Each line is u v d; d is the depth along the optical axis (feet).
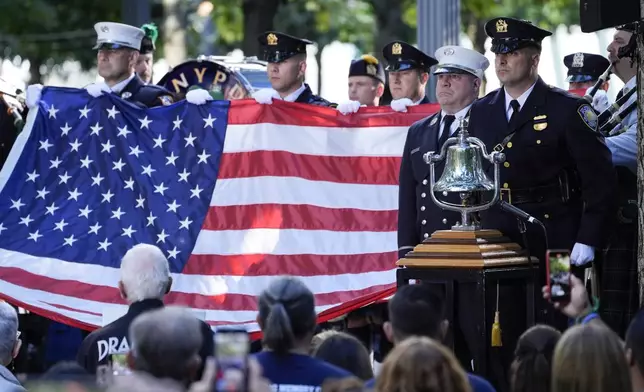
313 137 51.83
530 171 41.22
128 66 54.80
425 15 67.87
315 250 50.67
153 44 62.95
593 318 30.96
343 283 50.11
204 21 153.79
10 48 141.49
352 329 52.95
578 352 25.52
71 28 145.07
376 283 49.93
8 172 51.52
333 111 51.98
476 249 37.68
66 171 51.93
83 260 50.60
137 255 36.06
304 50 55.47
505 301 38.06
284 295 30.09
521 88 41.68
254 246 50.80
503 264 37.76
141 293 35.88
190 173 51.70
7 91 56.49
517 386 30.35
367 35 153.48
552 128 41.04
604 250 43.39
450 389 24.49
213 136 51.93
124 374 28.81
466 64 44.16
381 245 50.78
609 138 44.86
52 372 29.43
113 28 54.44
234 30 153.28
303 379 29.60
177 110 52.29
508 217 40.65
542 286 39.91
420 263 38.09
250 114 51.93
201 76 68.64
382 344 52.34
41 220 51.21
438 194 43.96
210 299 50.06
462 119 39.88
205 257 50.72
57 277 50.24
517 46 41.19
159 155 51.93
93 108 52.34
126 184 51.70
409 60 57.11
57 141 52.16
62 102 52.47
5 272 50.01
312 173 51.52
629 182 44.57
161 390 26.14
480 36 150.92
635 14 39.11
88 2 145.28
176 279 50.42
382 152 51.75
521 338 30.58
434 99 67.21
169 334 26.35
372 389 26.45
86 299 49.83
